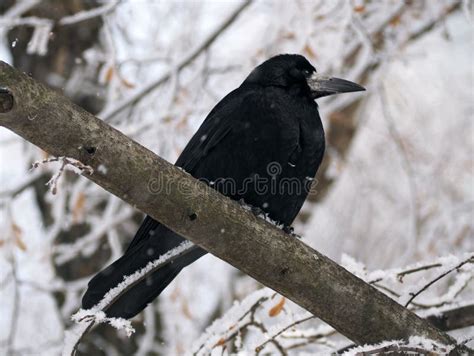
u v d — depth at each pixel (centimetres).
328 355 617
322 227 1327
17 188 1073
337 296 576
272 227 569
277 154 774
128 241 1155
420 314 691
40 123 486
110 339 1091
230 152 775
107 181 519
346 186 1378
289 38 1122
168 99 1114
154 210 539
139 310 712
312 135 795
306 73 841
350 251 1358
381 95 1216
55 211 1084
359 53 1247
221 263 1300
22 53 1132
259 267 568
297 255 570
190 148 807
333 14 1124
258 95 789
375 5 1206
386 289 683
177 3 1298
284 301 678
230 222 554
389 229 1380
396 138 1241
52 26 1050
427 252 1242
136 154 518
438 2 1212
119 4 1045
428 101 1476
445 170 1418
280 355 774
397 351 545
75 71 1131
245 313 687
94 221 1130
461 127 1449
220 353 692
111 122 1109
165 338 1155
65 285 1070
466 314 690
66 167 492
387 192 1408
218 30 1117
